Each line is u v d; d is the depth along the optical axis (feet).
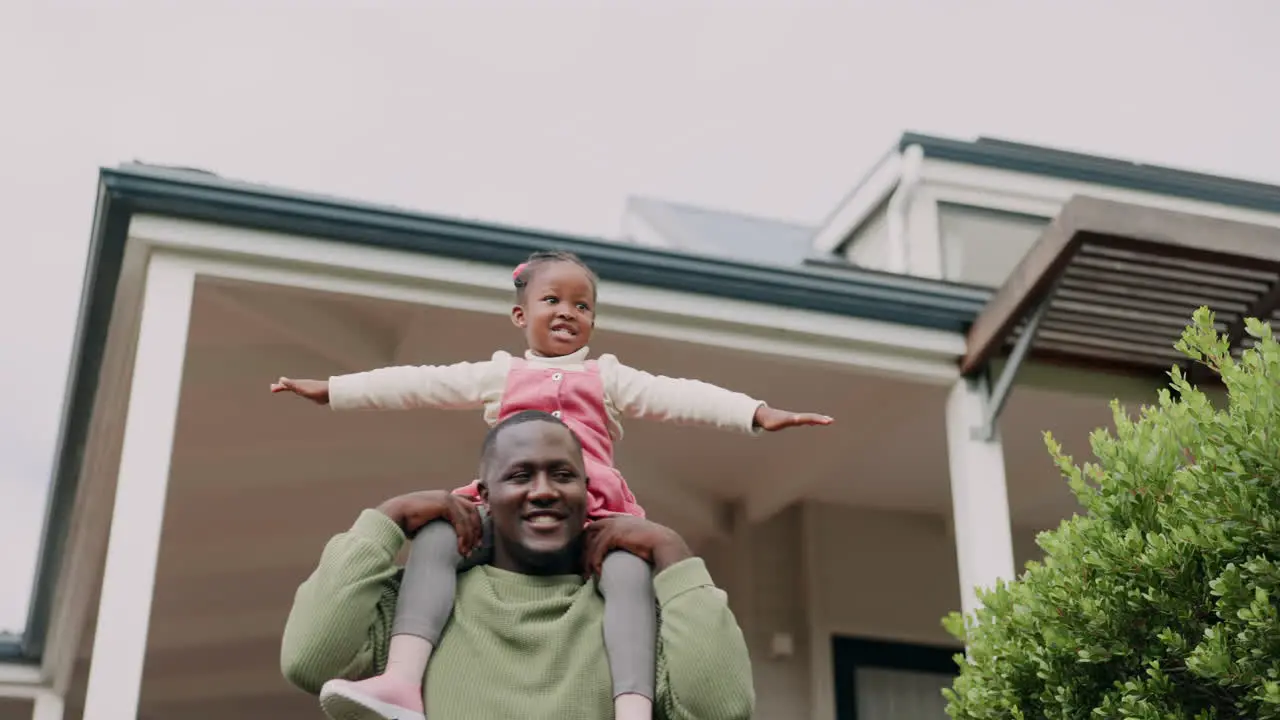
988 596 18.58
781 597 33.53
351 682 8.58
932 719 33.24
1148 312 24.36
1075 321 24.52
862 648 33.42
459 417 28.30
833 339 24.35
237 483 30.99
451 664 8.99
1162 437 17.03
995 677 17.74
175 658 39.83
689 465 32.22
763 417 10.71
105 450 26.91
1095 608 16.30
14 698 36.40
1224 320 24.75
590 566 9.61
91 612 36.09
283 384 10.94
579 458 9.61
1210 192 36.27
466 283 22.67
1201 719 15.62
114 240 21.59
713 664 9.15
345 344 25.44
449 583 9.25
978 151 35.12
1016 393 26.08
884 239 35.76
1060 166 35.55
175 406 20.83
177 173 21.61
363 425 28.55
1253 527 15.31
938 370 24.75
